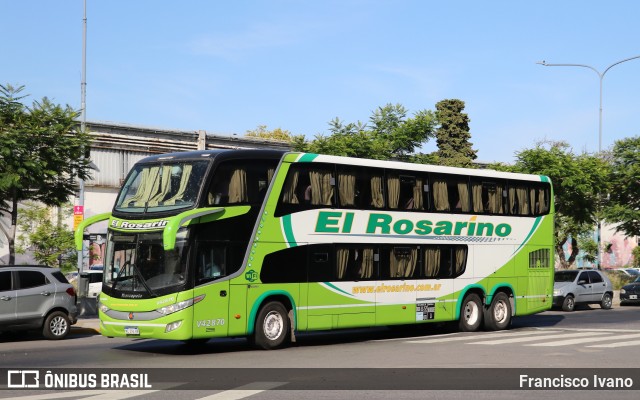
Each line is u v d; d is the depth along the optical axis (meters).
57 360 16.88
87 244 41.59
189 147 47.41
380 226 21.14
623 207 44.72
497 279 24.27
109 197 44.25
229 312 17.91
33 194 25.98
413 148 39.44
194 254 17.39
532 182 25.67
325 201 19.98
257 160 18.78
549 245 26.05
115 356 17.66
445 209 22.91
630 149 45.44
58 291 22.12
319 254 19.73
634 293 39.72
